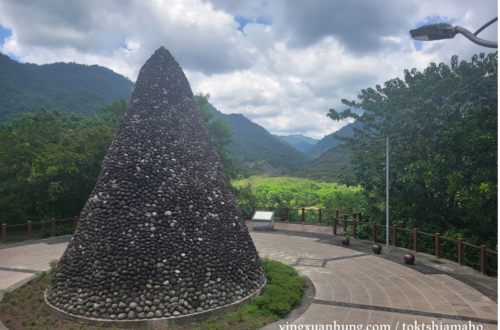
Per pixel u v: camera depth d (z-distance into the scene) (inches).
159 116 308.7
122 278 241.4
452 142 448.5
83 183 660.7
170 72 335.0
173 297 242.5
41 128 837.2
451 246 472.1
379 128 611.8
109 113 1175.0
